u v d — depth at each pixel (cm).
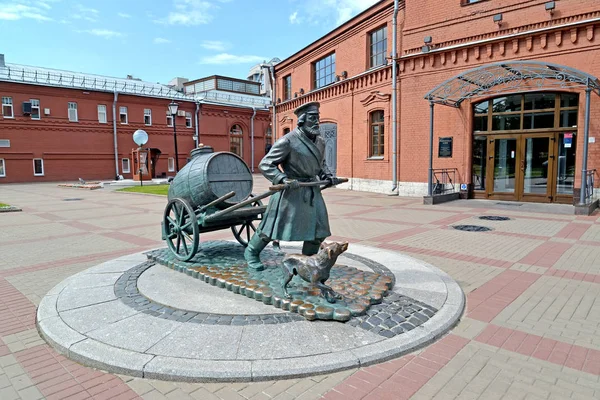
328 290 393
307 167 448
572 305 431
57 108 3081
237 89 4681
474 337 356
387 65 1634
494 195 1411
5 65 3300
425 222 987
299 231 449
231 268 508
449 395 270
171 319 377
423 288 460
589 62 1162
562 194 1261
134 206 1473
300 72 2409
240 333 346
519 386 279
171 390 279
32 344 352
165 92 3956
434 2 1480
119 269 549
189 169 564
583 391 272
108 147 3331
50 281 544
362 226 942
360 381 287
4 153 2873
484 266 588
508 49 1313
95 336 345
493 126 1398
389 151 1695
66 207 1448
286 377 290
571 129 1230
